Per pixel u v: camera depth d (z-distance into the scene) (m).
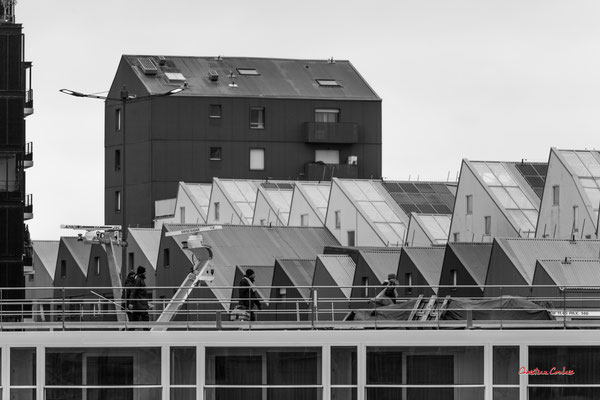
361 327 83.25
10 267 161.50
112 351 81.56
